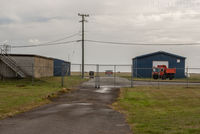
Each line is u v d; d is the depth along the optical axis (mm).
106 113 11531
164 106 14195
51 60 43375
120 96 18531
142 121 9406
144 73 51625
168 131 7480
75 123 9078
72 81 33312
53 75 45812
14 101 14398
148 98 17344
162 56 51531
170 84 31250
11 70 32188
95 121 9516
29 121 9375
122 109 13070
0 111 11359
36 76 34406
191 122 8719
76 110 12180
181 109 13039
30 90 20438
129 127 8484
